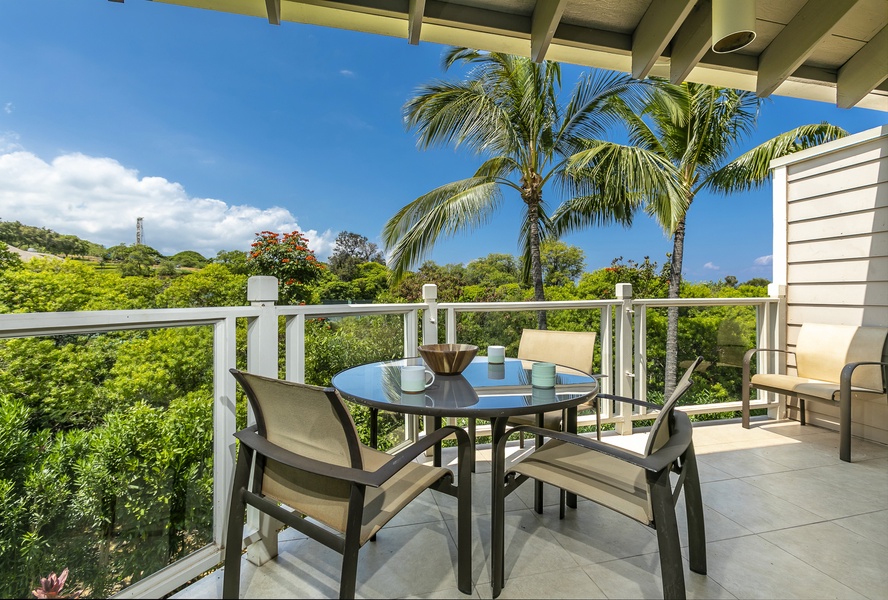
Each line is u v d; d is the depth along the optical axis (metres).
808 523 2.06
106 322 1.36
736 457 2.95
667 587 1.28
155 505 1.55
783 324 3.92
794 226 3.86
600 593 1.56
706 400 3.78
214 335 1.72
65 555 1.34
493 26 1.98
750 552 1.82
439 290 12.35
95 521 1.40
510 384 1.87
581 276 12.61
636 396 3.55
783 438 3.36
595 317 3.50
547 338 2.72
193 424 1.66
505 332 3.30
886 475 2.63
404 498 1.38
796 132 7.43
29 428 1.27
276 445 1.34
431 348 2.16
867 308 3.32
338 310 2.41
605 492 1.46
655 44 1.96
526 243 8.53
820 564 1.74
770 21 2.11
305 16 1.93
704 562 1.67
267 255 7.04
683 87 7.46
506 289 12.03
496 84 7.03
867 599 1.54
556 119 7.52
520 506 2.24
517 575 1.66
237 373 1.32
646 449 1.31
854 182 3.40
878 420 3.24
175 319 1.54
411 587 1.59
